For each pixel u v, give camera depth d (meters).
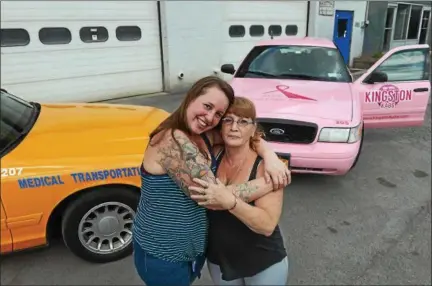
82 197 2.72
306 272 2.84
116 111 3.50
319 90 4.40
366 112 5.06
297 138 3.79
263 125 3.82
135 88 8.98
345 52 12.42
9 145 2.69
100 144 2.83
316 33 11.88
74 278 2.76
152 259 1.71
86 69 8.09
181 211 1.61
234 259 1.77
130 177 2.76
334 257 3.03
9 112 3.15
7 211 2.54
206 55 9.84
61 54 7.67
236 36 10.36
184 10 9.05
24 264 2.91
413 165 4.94
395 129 6.59
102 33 8.12
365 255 3.05
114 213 2.86
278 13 11.03
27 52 7.25
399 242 3.23
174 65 9.29
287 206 3.82
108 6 8.04
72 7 7.57
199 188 1.47
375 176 4.57
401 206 3.85
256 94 4.28
